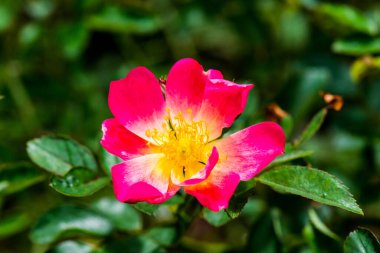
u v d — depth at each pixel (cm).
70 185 39
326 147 51
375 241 38
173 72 40
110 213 44
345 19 48
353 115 51
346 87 52
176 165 40
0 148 51
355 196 48
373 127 50
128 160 39
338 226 47
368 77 51
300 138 41
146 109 40
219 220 39
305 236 42
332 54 53
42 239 43
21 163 42
